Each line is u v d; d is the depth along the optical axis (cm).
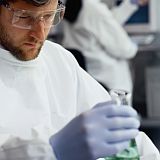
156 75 317
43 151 86
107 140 83
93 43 289
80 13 285
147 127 310
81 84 115
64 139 84
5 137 89
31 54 99
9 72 101
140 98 359
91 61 289
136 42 318
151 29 333
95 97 115
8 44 97
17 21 92
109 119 84
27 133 91
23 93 102
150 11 330
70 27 290
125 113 85
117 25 290
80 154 83
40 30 93
